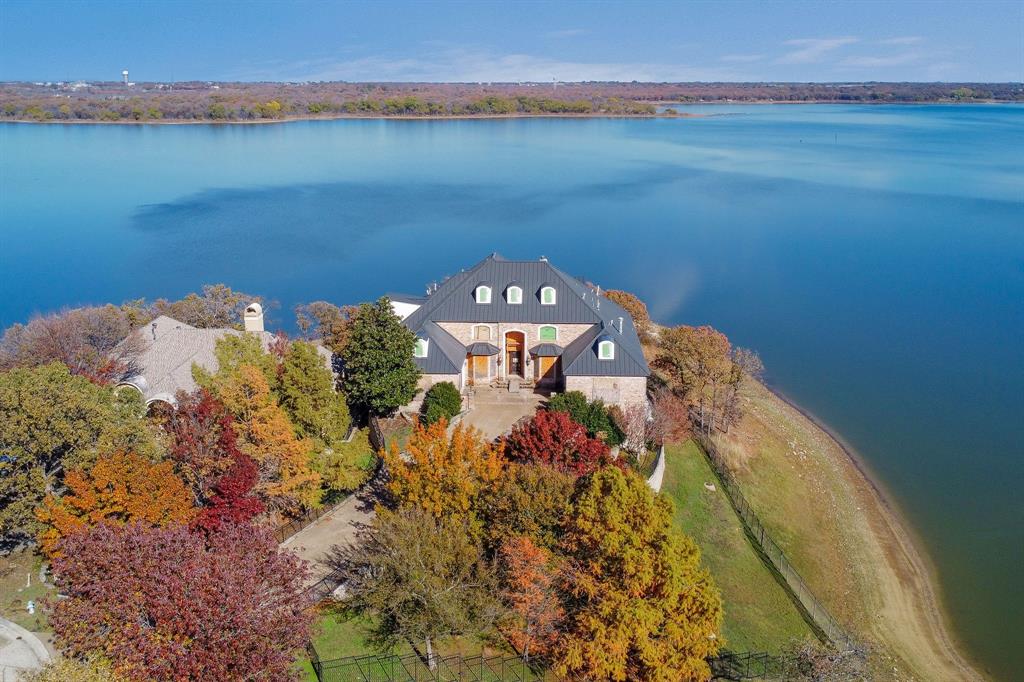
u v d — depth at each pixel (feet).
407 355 206.59
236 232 531.09
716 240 519.19
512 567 121.80
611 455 172.24
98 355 204.64
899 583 187.21
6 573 140.46
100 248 487.20
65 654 101.09
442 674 120.47
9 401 139.23
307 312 306.76
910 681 151.64
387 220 571.28
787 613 159.12
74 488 130.41
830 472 233.55
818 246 502.38
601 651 113.39
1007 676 159.43
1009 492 227.20
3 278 425.69
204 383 173.06
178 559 105.81
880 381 303.48
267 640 99.04
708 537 177.37
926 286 420.36
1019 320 365.61
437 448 139.64
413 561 121.19
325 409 169.07
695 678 121.39
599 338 216.33
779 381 304.09
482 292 233.35
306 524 158.71
